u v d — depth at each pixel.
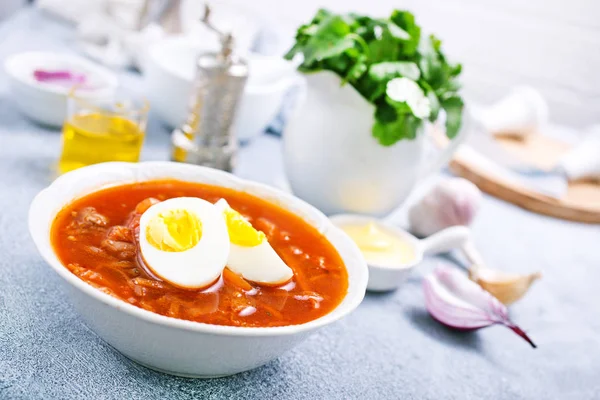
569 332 0.72
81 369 0.54
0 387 0.52
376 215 0.74
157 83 0.79
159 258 0.55
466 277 0.70
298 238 0.61
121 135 0.70
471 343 0.67
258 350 0.52
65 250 0.55
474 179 0.93
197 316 0.52
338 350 0.62
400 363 0.62
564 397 0.64
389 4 1.50
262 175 0.80
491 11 1.45
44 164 0.73
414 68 0.69
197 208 0.56
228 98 0.74
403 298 0.70
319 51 0.68
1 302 0.58
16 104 0.82
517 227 0.88
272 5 1.53
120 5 1.00
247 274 0.56
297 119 0.73
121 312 0.50
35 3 1.13
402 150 0.71
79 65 0.82
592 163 0.98
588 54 1.42
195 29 0.98
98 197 0.60
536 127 1.05
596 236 0.91
